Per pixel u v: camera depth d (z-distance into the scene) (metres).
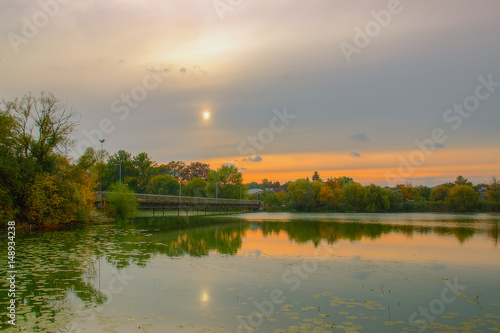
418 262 17.34
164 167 133.38
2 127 30.44
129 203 46.03
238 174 109.69
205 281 12.91
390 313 9.76
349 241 25.89
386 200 96.69
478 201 95.56
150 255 18.33
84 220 38.06
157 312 9.57
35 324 8.59
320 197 108.31
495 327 8.84
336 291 11.87
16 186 32.16
